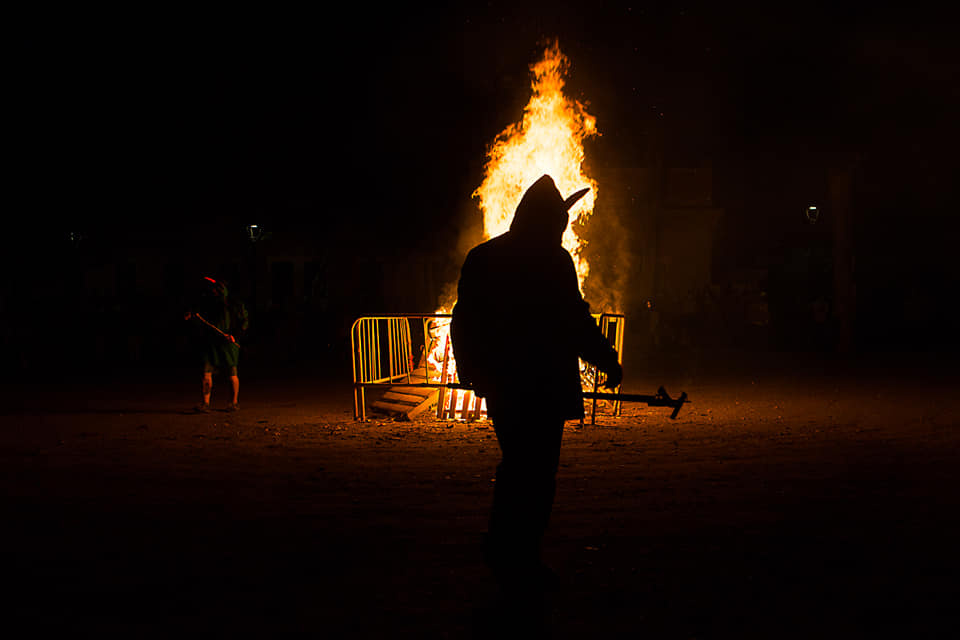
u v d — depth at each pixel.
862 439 9.31
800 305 28.98
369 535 5.54
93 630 3.93
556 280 4.43
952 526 5.64
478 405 11.24
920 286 32.16
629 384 15.89
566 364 4.41
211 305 12.41
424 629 3.91
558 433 4.41
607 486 6.98
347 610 4.17
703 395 13.97
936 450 8.55
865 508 6.16
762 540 5.34
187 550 5.21
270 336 23.52
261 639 3.81
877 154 26.67
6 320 21.75
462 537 5.48
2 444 9.41
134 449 9.04
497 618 3.97
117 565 4.92
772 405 12.57
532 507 4.34
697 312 27.44
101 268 28.64
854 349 23.44
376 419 11.45
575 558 4.99
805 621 3.99
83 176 28.16
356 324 11.63
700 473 7.49
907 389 14.44
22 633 3.90
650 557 5.00
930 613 4.08
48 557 5.09
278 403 13.66
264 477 7.49
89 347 22.92
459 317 4.53
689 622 3.99
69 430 10.54
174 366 21.09
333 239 29.14
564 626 3.95
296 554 5.11
